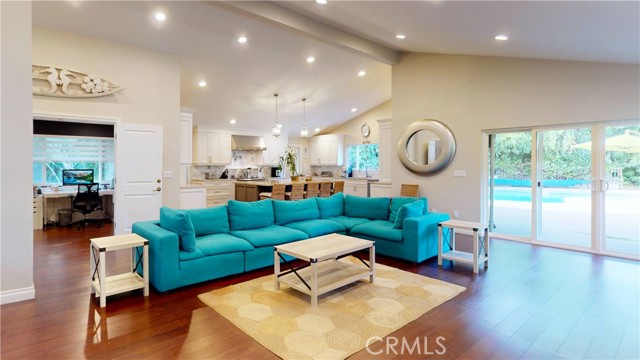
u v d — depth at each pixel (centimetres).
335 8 427
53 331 249
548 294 321
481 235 421
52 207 696
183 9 452
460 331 252
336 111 972
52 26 462
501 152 586
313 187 758
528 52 469
